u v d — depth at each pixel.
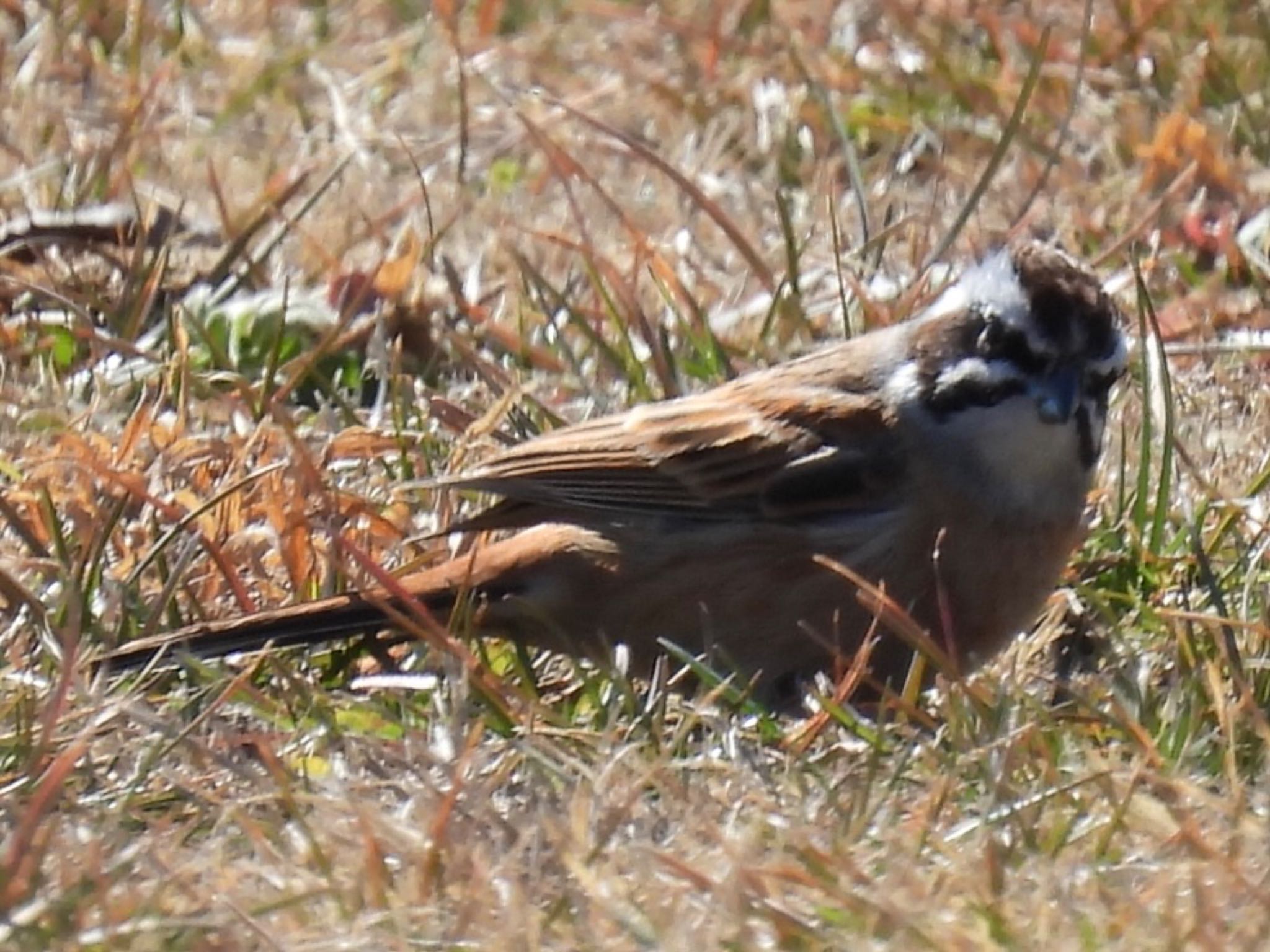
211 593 10.75
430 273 13.52
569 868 8.27
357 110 15.62
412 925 8.09
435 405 11.88
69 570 10.30
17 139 14.92
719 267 13.95
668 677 10.47
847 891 8.09
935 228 14.27
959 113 15.34
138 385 12.23
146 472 11.26
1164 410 11.48
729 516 10.66
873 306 12.73
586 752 9.31
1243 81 15.52
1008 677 9.89
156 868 8.30
